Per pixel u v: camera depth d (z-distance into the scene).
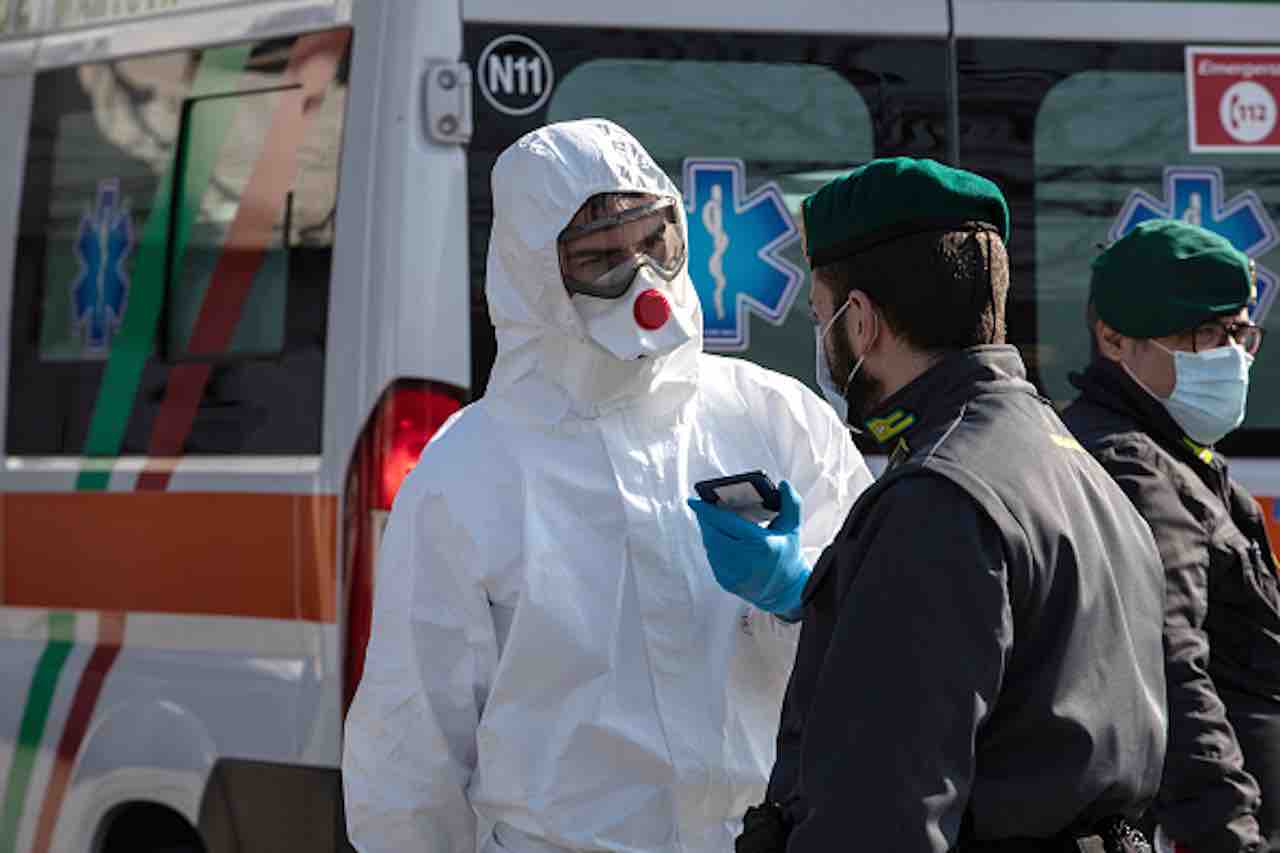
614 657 9.26
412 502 9.50
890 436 7.82
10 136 17.17
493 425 9.60
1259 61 15.84
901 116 15.08
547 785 9.16
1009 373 7.79
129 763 15.41
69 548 16.19
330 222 14.32
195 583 15.10
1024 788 7.17
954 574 6.99
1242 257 11.17
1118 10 15.59
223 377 15.06
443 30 14.09
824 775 6.98
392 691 9.38
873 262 7.81
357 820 9.46
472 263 14.02
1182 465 10.74
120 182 16.16
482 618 9.32
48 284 16.67
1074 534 7.40
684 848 9.30
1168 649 9.95
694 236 14.66
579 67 14.40
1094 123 15.52
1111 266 11.23
